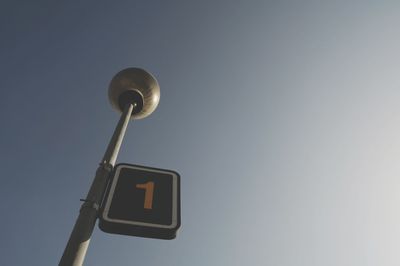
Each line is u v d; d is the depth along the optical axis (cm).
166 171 432
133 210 365
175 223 362
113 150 431
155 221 359
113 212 356
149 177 415
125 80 612
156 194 394
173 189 409
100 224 348
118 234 357
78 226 323
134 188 393
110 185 387
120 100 609
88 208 343
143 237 361
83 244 310
